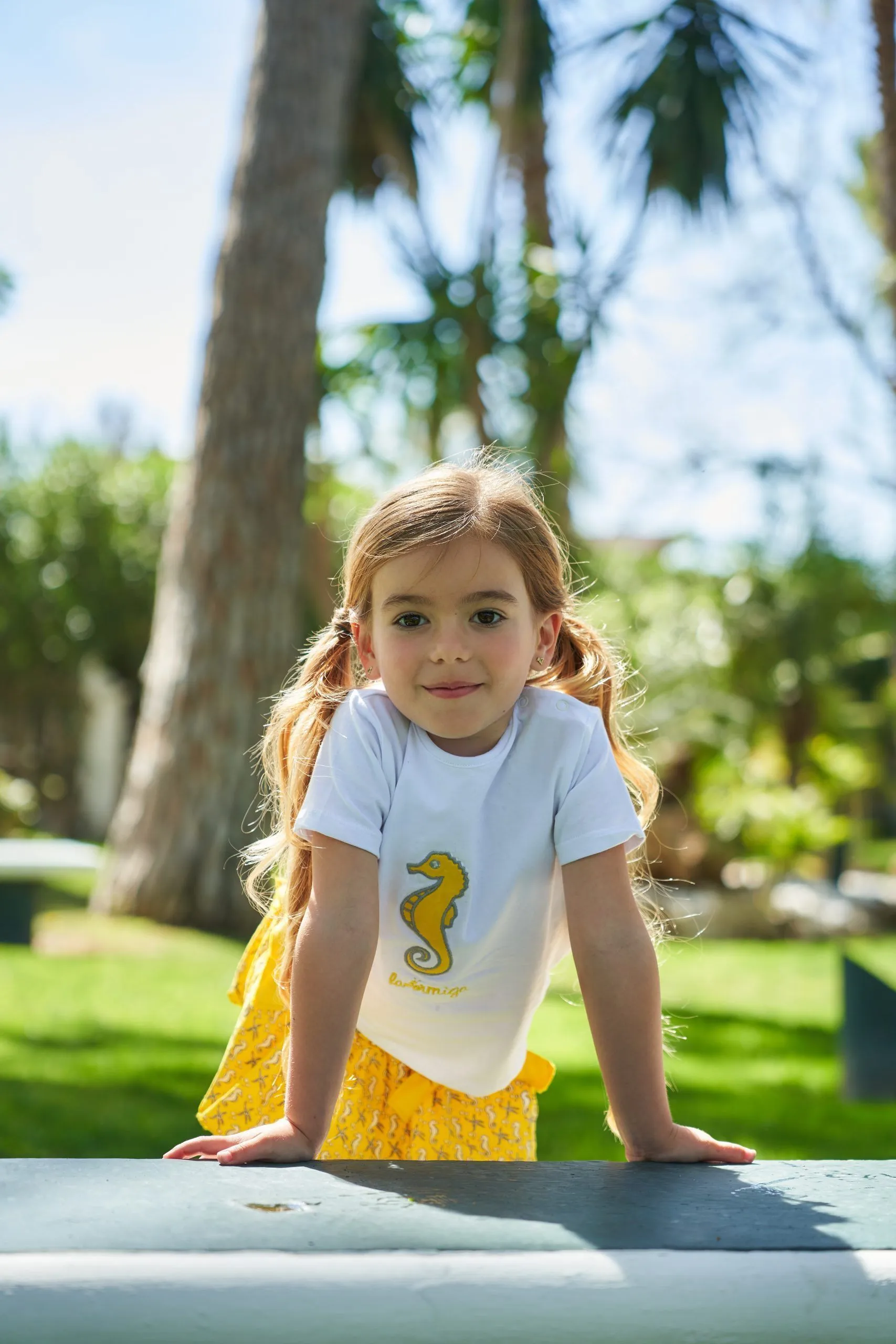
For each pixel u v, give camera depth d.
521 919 1.40
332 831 1.32
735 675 14.74
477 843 1.37
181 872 8.27
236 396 8.49
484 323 10.81
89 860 8.02
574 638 1.60
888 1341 0.77
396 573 1.31
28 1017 5.53
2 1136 3.62
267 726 1.56
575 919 1.34
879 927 10.95
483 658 1.31
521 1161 1.06
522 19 10.92
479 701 1.31
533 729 1.39
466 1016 1.46
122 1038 5.16
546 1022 5.90
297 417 8.61
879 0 8.96
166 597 8.64
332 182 8.83
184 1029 5.39
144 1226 0.79
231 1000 1.72
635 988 1.30
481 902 1.38
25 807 11.95
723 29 11.17
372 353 10.80
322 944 1.29
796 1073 5.09
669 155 11.41
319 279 8.72
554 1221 0.83
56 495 22.03
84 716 23.25
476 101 12.23
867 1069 4.59
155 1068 4.62
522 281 10.95
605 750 1.39
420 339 10.74
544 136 12.04
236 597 8.38
